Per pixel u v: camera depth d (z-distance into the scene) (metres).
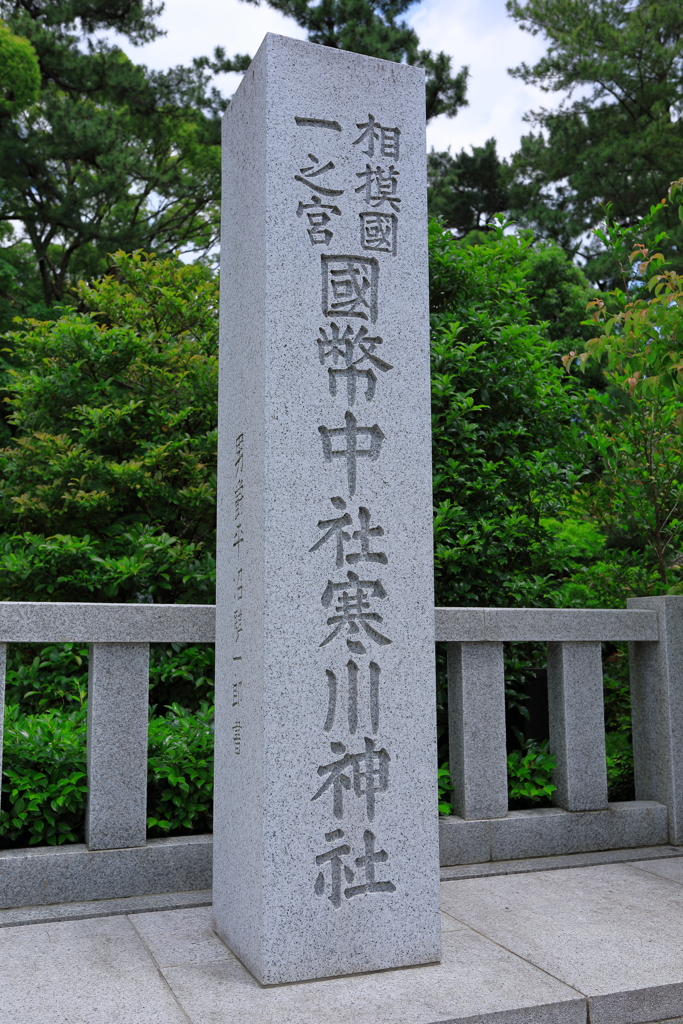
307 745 2.96
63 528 7.14
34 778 3.89
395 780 3.07
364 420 3.17
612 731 6.81
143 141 19.92
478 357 6.25
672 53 19.83
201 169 19.69
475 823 4.32
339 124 3.25
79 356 7.59
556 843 4.46
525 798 4.78
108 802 3.77
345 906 2.94
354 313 3.19
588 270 18.14
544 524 6.86
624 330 4.88
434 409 6.02
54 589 6.34
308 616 3.01
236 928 3.09
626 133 21.05
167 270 8.88
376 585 3.12
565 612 4.64
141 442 7.18
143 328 8.40
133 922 3.46
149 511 7.27
